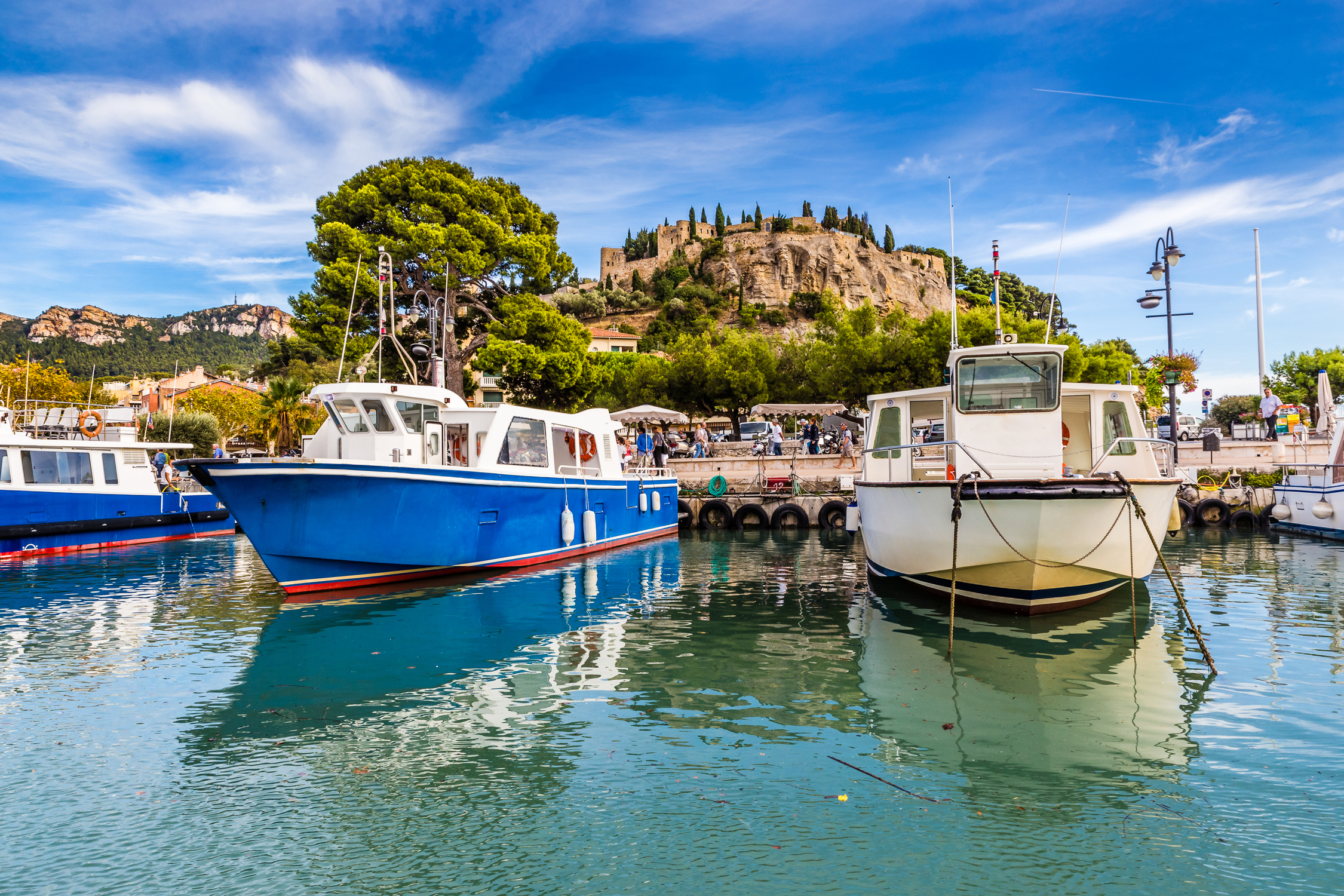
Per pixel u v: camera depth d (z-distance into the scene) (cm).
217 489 1206
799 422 4488
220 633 1018
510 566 1532
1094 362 4166
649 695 742
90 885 419
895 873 423
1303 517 2091
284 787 541
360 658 888
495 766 573
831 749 599
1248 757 572
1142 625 1015
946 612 1126
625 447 2856
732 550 1994
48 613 1166
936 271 16475
